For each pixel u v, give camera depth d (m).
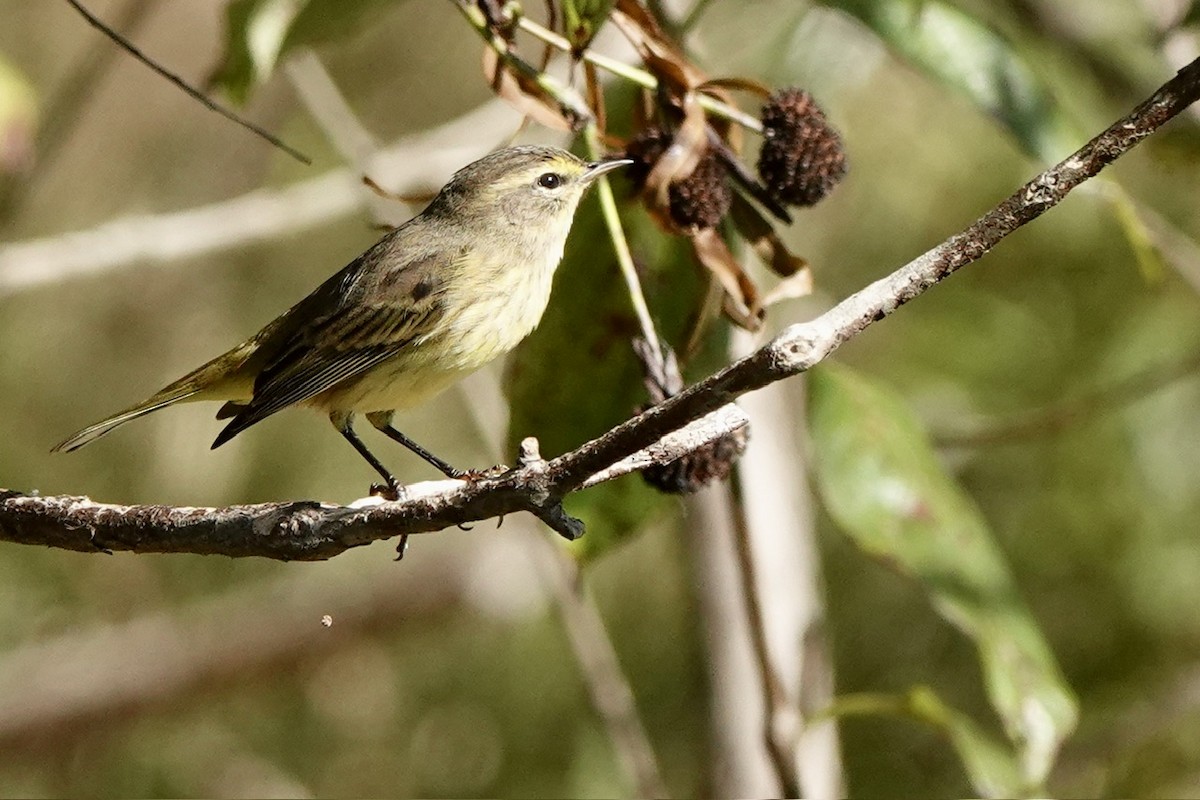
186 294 15.15
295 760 15.70
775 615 9.41
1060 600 13.00
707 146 7.04
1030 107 8.17
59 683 15.57
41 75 15.30
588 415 8.02
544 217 8.87
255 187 15.72
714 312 7.23
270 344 9.16
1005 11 11.58
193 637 16.00
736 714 9.46
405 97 15.28
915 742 13.22
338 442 14.62
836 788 9.53
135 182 15.70
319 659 16.02
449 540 16.45
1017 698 7.73
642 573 14.15
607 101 7.98
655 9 7.90
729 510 8.98
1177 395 12.54
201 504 14.53
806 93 7.21
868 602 13.45
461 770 14.95
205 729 15.95
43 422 14.84
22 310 14.91
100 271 12.53
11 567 15.68
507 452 8.09
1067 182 4.96
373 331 8.70
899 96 13.27
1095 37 11.51
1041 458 12.94
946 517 7.95
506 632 15.49
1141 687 12.53
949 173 13.23
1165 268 12.48
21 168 8.92
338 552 6.04
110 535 6.34
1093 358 12.76
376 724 15.66
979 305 13.17
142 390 14.97
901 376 13.21
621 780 13.57
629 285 7.11
